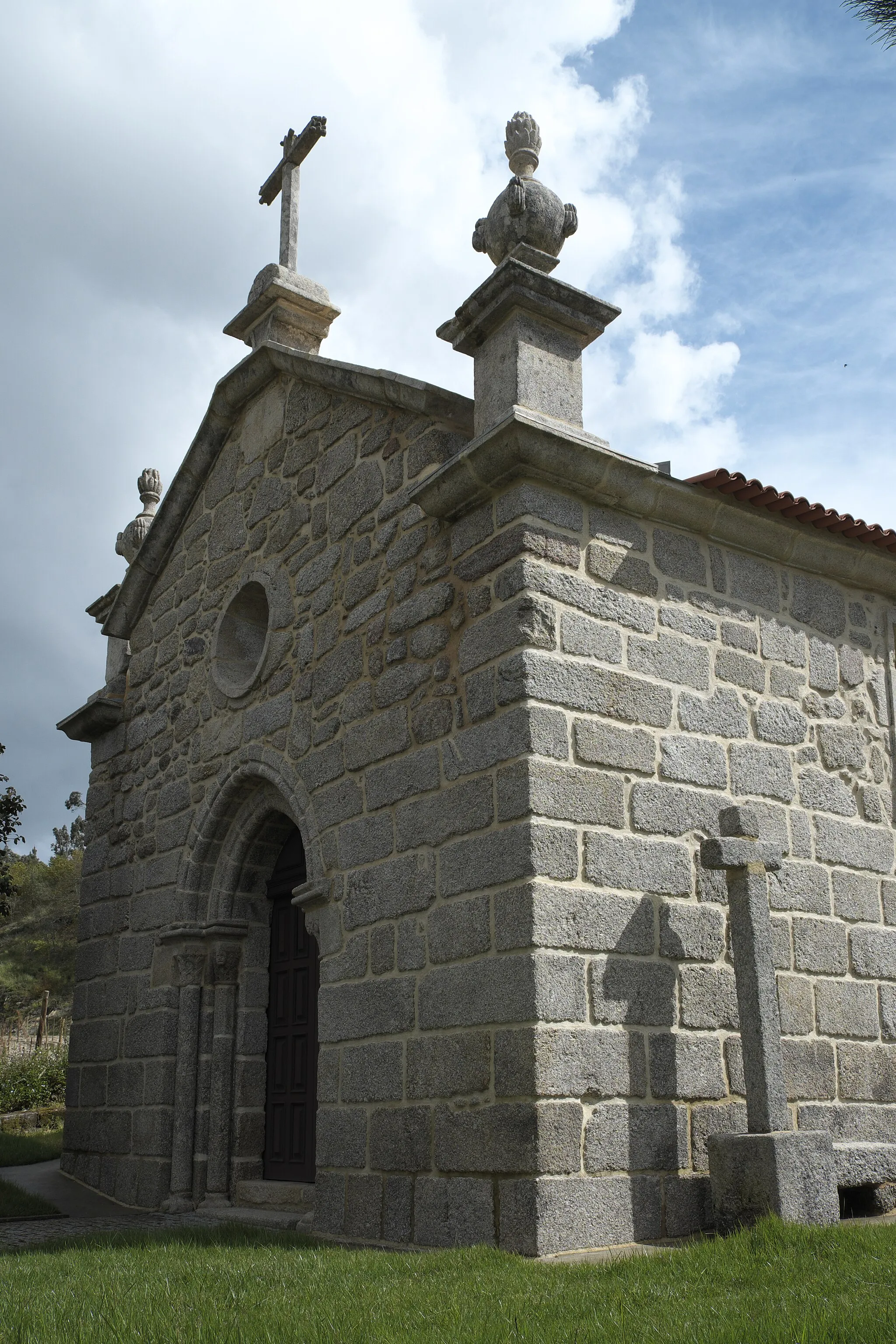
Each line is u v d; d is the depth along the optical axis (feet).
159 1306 14.90
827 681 28.73
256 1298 15.34
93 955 40.09
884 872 28.35
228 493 38.01
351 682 28.76
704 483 26.12
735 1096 23.41
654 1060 22.35
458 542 25.86
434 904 24.12
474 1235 21.16
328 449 32.48
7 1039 82.74
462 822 23.77
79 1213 32.99
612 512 25.48
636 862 23.35
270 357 35.22
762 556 28.19
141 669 41.52
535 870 21.71
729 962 24.27
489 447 24.03
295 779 30.35
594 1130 21.03
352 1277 17.12
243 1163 32.78
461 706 24.57
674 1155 22.06
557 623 23.68
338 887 27.48
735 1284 15.61
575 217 26.13
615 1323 13.29
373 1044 25.12
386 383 29.45
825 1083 25.39
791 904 26.12
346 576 30.14
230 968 34.22
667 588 25.98
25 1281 18.04
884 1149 24.80
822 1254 16.90
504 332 25.43
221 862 35.17
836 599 29.78
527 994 21.16
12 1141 49.47
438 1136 22.66
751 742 26.45
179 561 40.47
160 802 37.96
